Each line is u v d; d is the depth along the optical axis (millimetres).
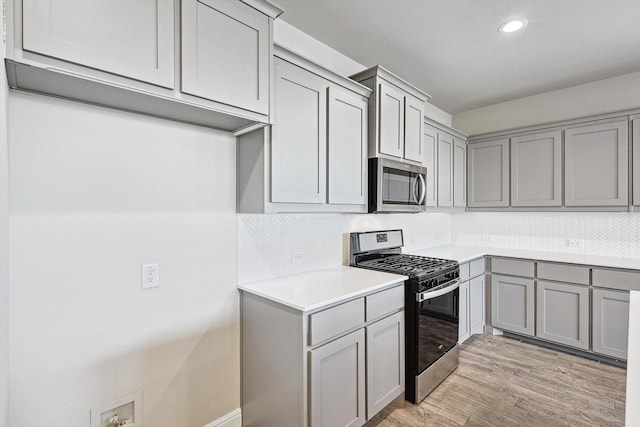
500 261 3328
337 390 1693
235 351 1919
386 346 2021
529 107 3504
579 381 2445
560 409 2100
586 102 3154
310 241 2334
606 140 2877
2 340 946
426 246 3729
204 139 1759
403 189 2523
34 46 959
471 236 4051
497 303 3350
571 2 1922
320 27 2184
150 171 1562
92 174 1392
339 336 1713
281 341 1659
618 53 2543
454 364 2604
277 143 1711
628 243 3035
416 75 2951
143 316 1555
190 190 1709
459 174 3621
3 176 920
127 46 1138
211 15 1363
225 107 1440
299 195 1824
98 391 1428
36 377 1274
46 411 1298
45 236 1282
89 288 1395
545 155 3221
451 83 3135
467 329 3113
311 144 1887
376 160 2266
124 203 1484
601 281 2738
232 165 1882
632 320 1398
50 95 1266
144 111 1477
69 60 1019
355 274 2229
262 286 1900
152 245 1577
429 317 2275
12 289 1215
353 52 2520
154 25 1202
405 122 2551
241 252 1940
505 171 3490
